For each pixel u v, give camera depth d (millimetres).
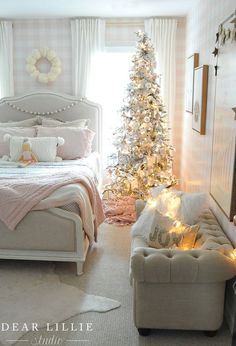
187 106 4203
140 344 1987
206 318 1971
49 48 4746
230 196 2127
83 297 2422
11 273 2756
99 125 4777
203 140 3178
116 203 4254
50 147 4023
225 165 2268
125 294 2469
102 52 4695
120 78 4816
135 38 4695
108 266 2883
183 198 2545
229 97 2188
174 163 5016
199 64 3518
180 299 1946
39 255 2756
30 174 3271
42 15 4473
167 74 4676
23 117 4789
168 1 3795
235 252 1982
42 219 2678
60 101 4719
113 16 4551
